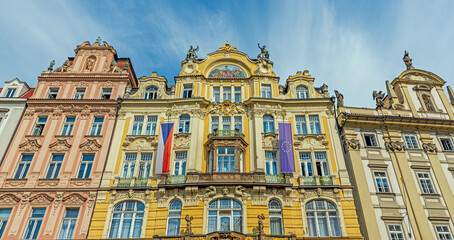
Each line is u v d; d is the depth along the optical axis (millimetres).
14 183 26812
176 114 30781
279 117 30594
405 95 32562
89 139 29234
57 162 28156
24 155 28609
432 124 30344
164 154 27609
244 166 28016
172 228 24797
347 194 26109
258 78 32969
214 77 33844
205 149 29047
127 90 32781
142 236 24406
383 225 24750
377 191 26328
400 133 29953
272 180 26500
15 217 25234
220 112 31062
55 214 25359
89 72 33906
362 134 29453
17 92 33188
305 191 26328
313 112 30844
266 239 22562
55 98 32406
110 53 35781
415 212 25469
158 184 26156
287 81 33344
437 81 33969
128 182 26938
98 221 25062
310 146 28797
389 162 28047
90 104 31453
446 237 24688
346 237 24062
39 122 30672
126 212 25719
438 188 27016
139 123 30812
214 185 25781
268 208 25375
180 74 33750
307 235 24375
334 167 27578
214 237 22484
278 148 28656
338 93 31938
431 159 28531
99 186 26672
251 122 30391
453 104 32688
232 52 35281
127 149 28750
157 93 32562
